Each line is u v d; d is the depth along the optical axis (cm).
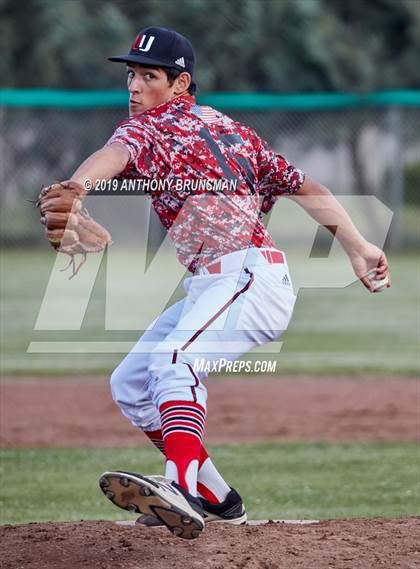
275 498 1936
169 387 1191
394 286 5753
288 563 1204
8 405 2872
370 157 7219
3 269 6331
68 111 7125
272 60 7738
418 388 3102
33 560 1230
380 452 2356
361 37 8125
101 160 1136
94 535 1338
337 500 1919
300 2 7700
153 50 1252
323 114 7156
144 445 2455
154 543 1291
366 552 1249
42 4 7619
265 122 7131
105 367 3494
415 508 1848
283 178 1321
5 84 7600
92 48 7662
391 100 6112
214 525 1388
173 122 1230
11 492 2023
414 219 7206
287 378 3275
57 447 2425
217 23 7675
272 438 2505
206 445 2434
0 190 7225
